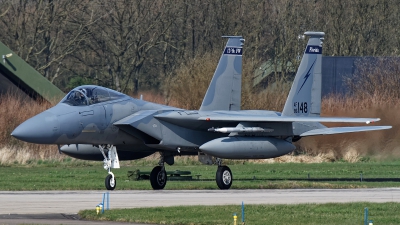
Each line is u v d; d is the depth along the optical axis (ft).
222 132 295.28
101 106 285.23
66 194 256.52
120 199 239.09
